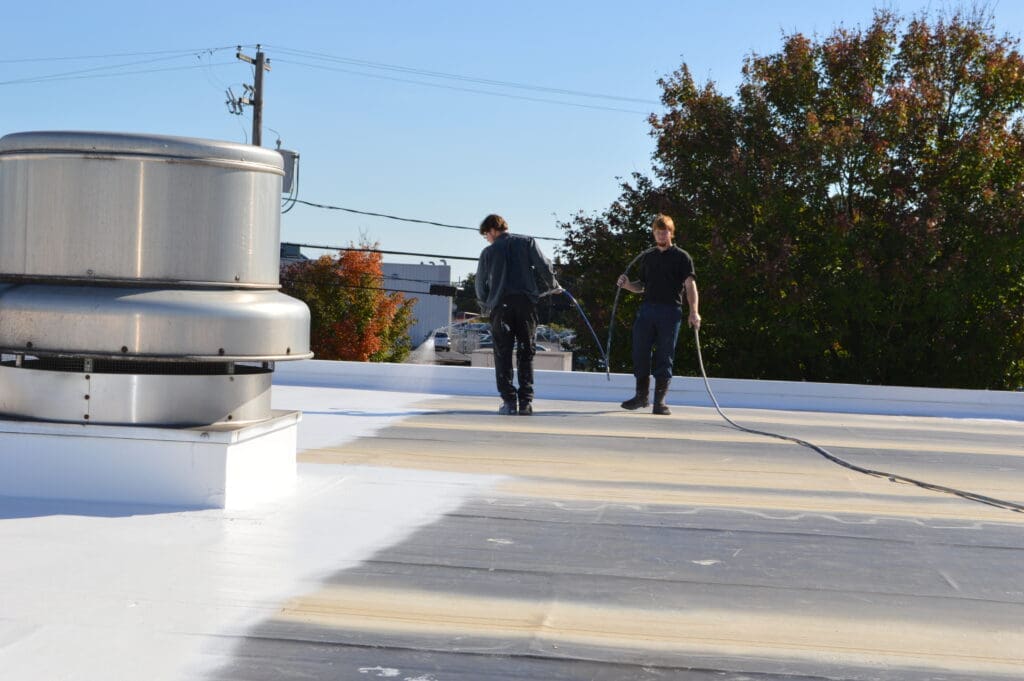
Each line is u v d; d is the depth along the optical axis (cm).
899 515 421
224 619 269
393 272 6719
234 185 402
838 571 330
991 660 254
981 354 2708
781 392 977
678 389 982
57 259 389
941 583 320
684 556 344
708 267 2736
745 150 2875
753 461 573
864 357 2762
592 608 287
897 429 795
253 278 412
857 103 2903
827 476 525
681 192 2966
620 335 3041
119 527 358
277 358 411
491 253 792
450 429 676
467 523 383
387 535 361
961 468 573
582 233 3162
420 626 268
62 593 285
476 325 4638
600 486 471
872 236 2706
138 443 388
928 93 2836
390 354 5022
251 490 409
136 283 389
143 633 257
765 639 265
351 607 281
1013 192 2656
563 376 992
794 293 2617
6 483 393
